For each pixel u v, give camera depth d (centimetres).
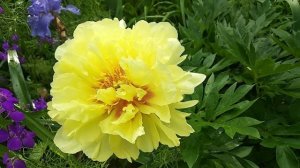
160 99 27
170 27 29
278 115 37
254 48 35
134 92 27
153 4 56
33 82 46
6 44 45
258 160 37
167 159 34
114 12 54
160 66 26
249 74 38
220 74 38
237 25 39
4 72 46
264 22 42
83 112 27
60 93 27
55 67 28
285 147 33
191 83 28
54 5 43
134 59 28
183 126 28
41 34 43
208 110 34
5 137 34
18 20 46
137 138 28
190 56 39
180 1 50
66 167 35
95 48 27
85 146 28
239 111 33
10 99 34
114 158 36
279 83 36
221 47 40
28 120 35
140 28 29
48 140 35
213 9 44
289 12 52
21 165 34
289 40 37
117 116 27
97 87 28
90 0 51
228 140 34
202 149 34
